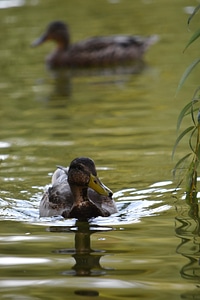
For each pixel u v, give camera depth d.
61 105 20.06
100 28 29.98
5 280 9.30
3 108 19.94
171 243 10.64
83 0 35.22
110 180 13.93
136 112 18.88
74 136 16.89
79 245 10.70
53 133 17.20
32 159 15.34
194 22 29.81
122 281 9.18
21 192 13.55
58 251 10.43
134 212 12.38
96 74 25.05
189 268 9.57
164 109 19.00
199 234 11.04
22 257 10.16
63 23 27.62
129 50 26.95
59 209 12.56
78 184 12.41
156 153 15.36
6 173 14.52
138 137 16.58
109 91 21.64
